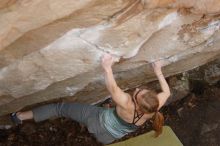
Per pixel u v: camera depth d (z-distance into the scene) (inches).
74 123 226.1
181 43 147.3
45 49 119.6
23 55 119.0
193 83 247.0
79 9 103.3
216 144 239.3
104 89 189.0
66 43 120.1
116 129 156.9
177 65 187.3
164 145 195.5
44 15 98.7
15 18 96.3
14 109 167.3
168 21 127.9
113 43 127.0
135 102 147.2
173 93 241.0
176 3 117.3
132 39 128.1
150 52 148.7
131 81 189.9
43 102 179.2
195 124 244.4
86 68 137.1
